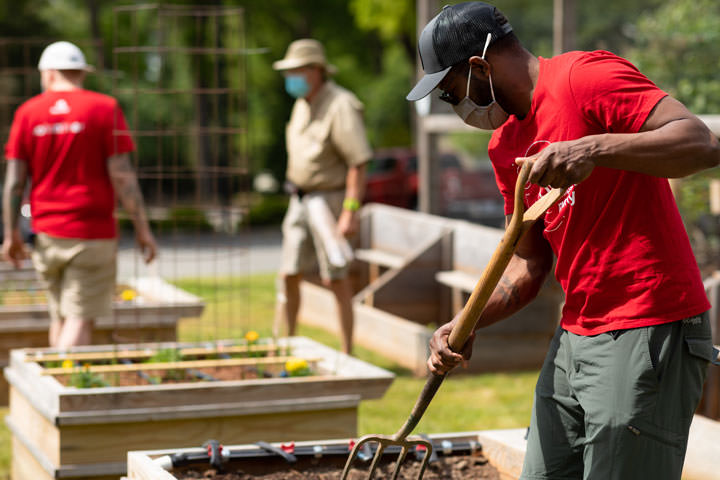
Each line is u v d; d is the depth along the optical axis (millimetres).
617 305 3357
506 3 12438
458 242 11789
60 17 47094
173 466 4590
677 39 10477
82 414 5363
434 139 14383
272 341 7156
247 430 5719
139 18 44344
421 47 3605
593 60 3250
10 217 7984
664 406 3307
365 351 11023
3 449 7508
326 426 5887
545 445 3783
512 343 10227
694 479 5781
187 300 9234
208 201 29484
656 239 3289
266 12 46750
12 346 8906
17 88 32906
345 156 9312
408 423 4023
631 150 2945
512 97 3484
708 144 2965
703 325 3352
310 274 13586
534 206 3211
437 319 11898
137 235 7801
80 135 7539
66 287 7668
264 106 49188
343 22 48188
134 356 6793
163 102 39750
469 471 4844
